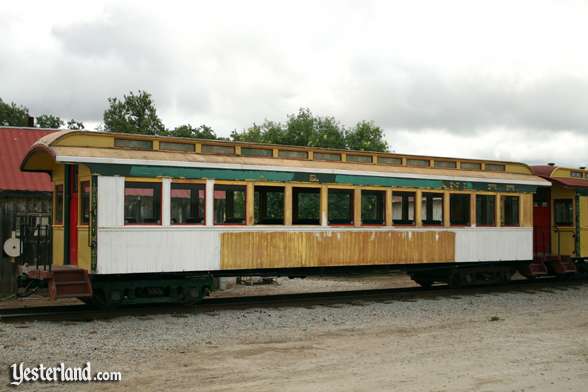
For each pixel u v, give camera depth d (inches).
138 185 473.7
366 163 596.1
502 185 674.8
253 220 520.7
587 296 623.8
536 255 728.3
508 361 335.0
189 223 494.6
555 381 297.0
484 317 486.3
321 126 1171.9
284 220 536.4
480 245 653.9
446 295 612.1
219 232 505.7
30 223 661.9
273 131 1166.3
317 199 555.5
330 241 557.0
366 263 575.8
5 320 438.0
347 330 426.0
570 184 732.7
